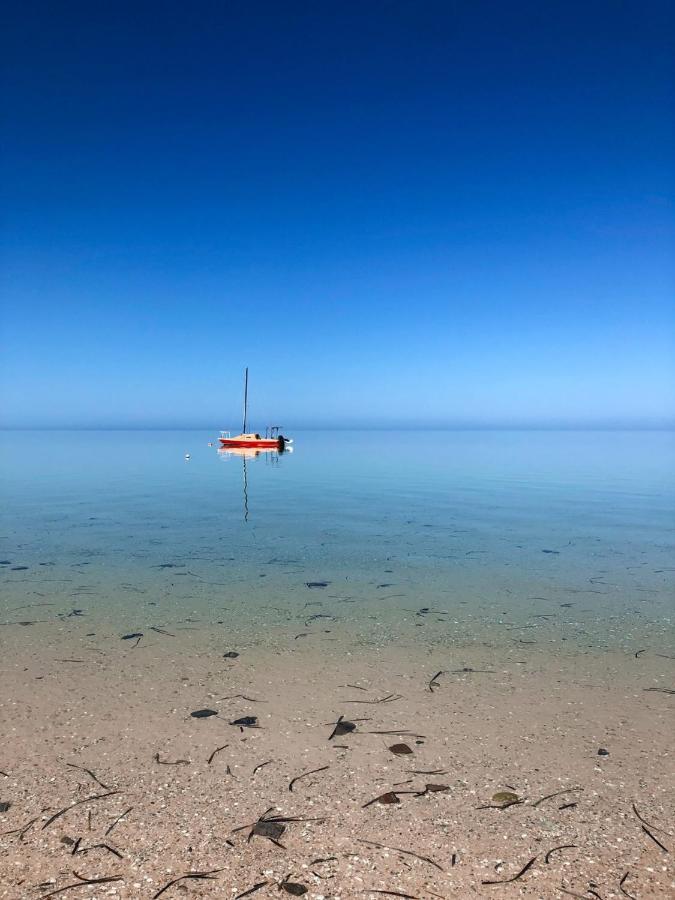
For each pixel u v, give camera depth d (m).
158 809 3.78
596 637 7.19
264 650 6.74
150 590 9.32
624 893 3.06
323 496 23.88
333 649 6.80
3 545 13.16
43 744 4.62
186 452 69.00
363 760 4.41
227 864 3.28
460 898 3.04
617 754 4.48
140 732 4.83
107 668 6.20
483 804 3.84
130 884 3.12
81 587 9.49
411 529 15.46
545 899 3.02
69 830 3.57
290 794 3.95
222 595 9.05
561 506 20.25
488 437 158.50
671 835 3.53
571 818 3.69
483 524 16.28
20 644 6.91
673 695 5.54
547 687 5.75
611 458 53.25
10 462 48.38
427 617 7.98
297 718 5.09
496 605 8.54
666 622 7.75
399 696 5.55
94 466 43.78
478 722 5.02
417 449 76.62
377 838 3.51
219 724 4.98
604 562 11.38
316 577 10.21
